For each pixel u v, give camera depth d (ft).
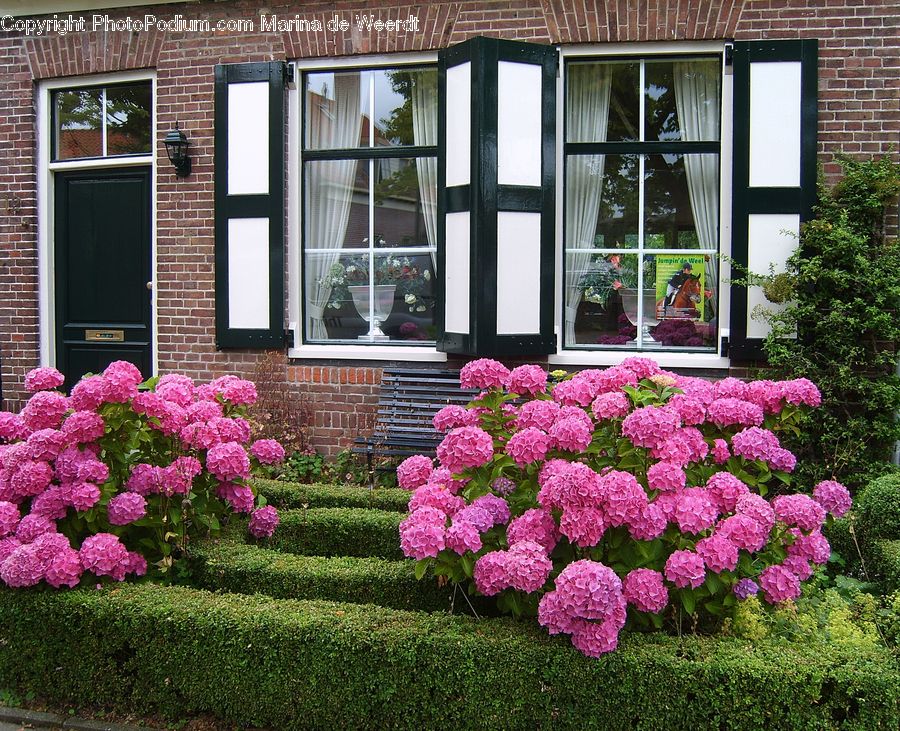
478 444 9.12
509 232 18.12
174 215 20.43
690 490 8.82
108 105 21.47
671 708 8.18
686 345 18.70
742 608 8.98
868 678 8.00
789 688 8.01
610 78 18.81
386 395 18.70
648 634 8.89
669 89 18.63
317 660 9.00
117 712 9.77
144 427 11.15
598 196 18.90
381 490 15.47
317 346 19.97
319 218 20.26
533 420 9.32
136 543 11.17
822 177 17.52
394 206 19.85
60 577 9.87
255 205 19.74
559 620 8.20
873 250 16.97
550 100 18.28
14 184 21.68
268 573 10.79
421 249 19.71
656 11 17.98
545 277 18.39
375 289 20.06
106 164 21.27
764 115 17.57
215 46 20.08
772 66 17.51
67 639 9.82
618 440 9.30
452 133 18.58
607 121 18.86
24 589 10.12
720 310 18.19
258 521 12.25
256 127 19.69
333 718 9.01
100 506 10.45
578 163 18.94
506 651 8.53
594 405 9.16
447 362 19.11
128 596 9.91
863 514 12.21
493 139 17.92
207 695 9.36
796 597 9.29
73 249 21.76
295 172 19.93
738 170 17.70
